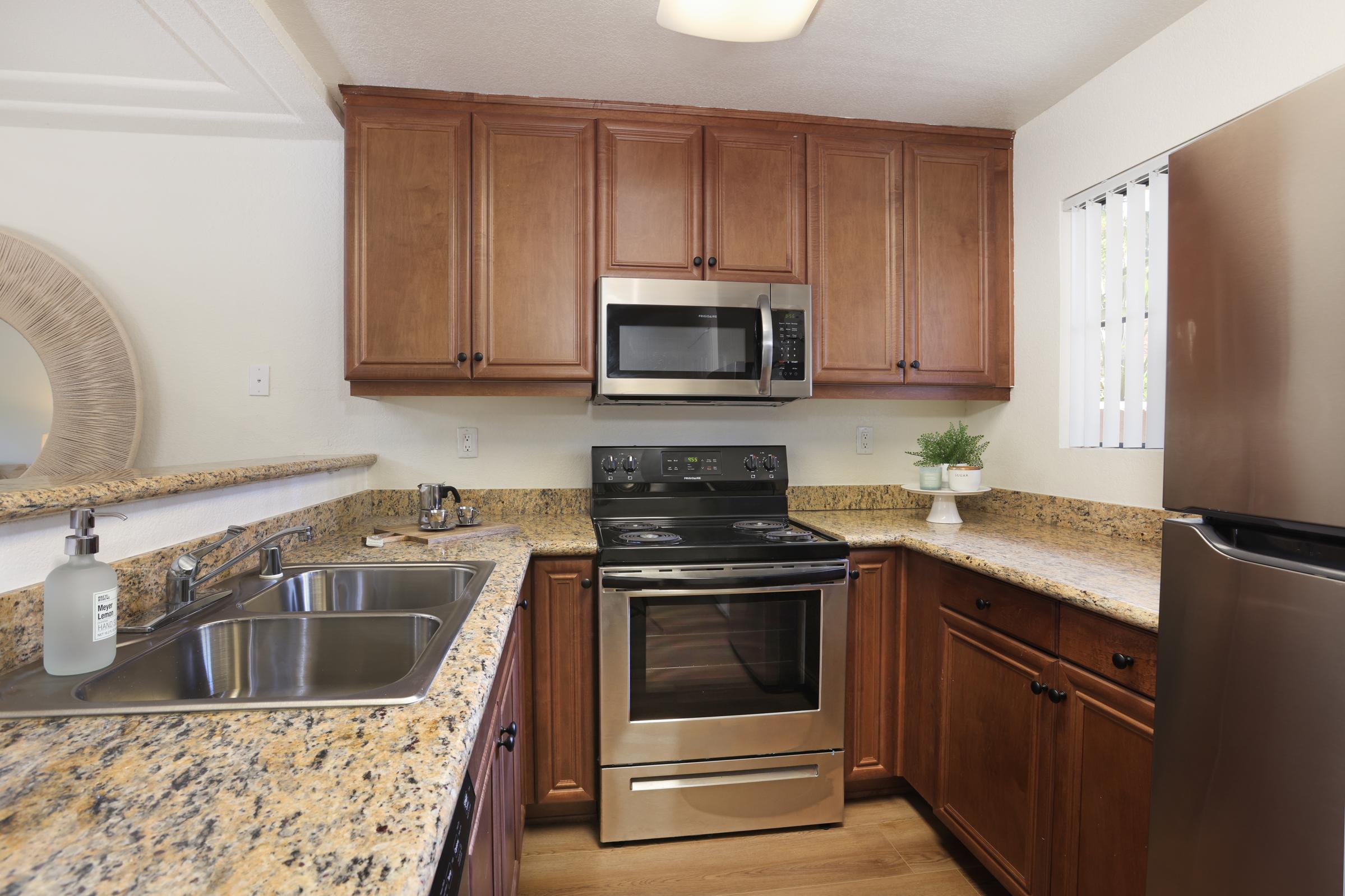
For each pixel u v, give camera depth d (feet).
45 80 5.91
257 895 1.32
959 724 5.61
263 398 7.22
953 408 8.48
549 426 7.72
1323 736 2.24
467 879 2.56
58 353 6.63
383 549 5.47
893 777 6.78
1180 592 2.82
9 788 1.74
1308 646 2.29
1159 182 5.77
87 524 2.67
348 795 1.71
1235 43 5.08
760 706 6.02
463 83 6.43
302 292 7.25
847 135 7.18
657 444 7.87
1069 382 6.86
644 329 6.59
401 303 6.48
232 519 4.50
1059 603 4.45
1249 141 2.51
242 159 7.13
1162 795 2.91
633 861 5.67
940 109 7.02
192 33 5.21
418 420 7.53
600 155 6.75
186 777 1.81
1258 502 2.48
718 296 6.71
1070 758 4.33
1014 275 7.54
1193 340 2.76
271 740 2.04
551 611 5.99
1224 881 2.61
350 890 1.34
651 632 5.87
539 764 6.02
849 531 6.64
